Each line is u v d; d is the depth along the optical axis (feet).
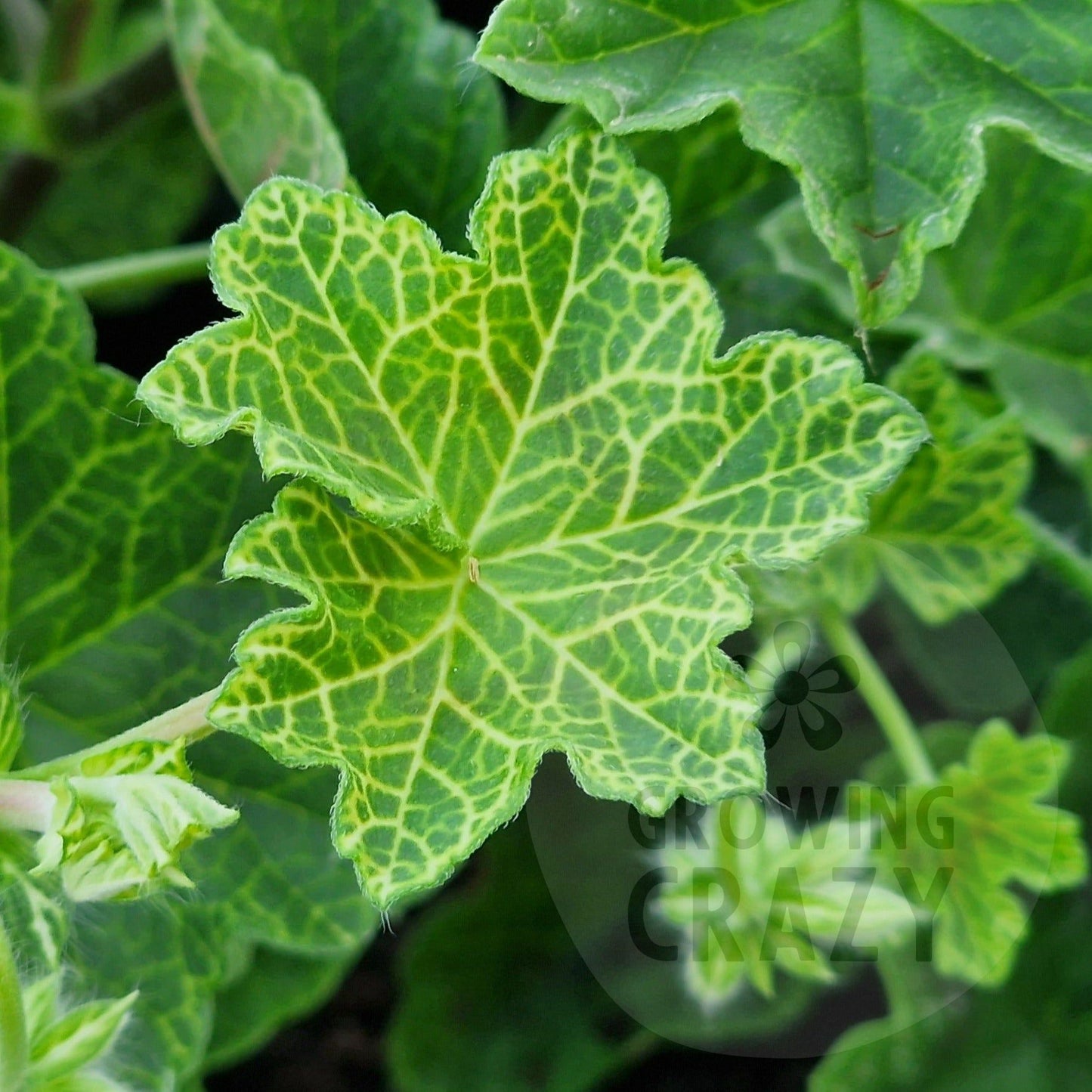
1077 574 1.37
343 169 1.21
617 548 1.12
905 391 1.28
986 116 1.14
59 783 1.09
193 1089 1.34
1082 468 1.41
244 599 1.26
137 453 1.24
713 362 1.11
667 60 1.14
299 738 1.08
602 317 1.11
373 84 1.31
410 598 1.11
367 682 1.10
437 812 1.09
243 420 1.08
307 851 1.28
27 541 1.24
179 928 1.27
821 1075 1.34
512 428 1.12
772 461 1.11
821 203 1.14
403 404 1.11
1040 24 1.15
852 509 1.10
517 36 1.12
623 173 1.11
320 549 1.09
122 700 1.26
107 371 1.23
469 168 1.31
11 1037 1.10
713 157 1.30
